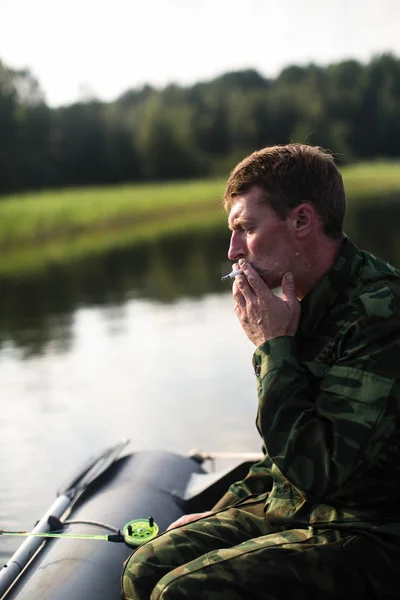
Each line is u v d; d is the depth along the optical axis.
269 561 1.47
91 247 17.41
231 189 1.67
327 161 1.63
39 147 59.00
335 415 1.45
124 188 46.59
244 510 1.78
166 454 2.60
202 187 42.66
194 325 7.22
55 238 20.27
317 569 1.45
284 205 1.59
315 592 1.45
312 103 66.69
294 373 1.53
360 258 1.61
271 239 1.61
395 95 73.19
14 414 4.67
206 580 1.47
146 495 2.28
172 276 11.16
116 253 15.51
